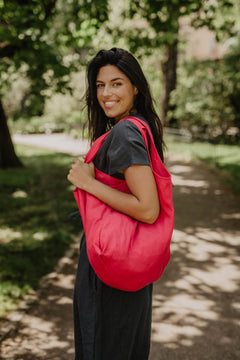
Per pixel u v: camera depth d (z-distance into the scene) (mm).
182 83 17875
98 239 1118
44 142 19516
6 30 5449
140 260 1119
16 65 5730
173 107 18391
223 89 16547
